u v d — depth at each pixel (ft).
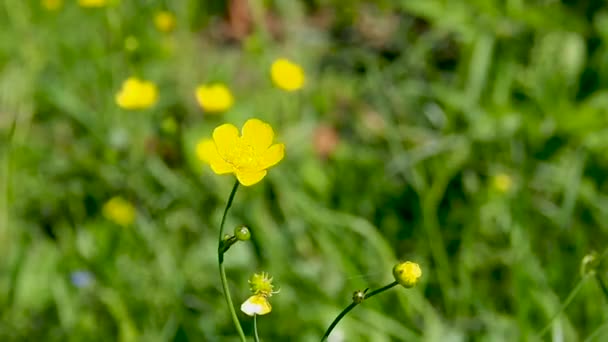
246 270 2.88
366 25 4.22
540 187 3.16
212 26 4.20
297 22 4.25
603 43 3.60
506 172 3.20
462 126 3.43
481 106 3.48
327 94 3.67
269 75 3.66
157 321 2.79
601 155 3.21
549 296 2.76
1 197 3.01
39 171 3.22
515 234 2.89
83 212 3.13
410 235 3.07
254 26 4.17
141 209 3.07
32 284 2.87
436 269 2.92
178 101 3.58
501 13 3.66
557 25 3.63
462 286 2.84
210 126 3.42
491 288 2.92
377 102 3.61
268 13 4.28
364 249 2.96
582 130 3.22
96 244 2.91
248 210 2.98
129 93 3.10
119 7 3.88
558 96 3.47
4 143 3.31
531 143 3.28
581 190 3.07
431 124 3.52
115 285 2.83
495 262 2.94
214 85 3.50
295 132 3.38
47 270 2.89
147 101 3.10
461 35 3.79
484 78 3.47
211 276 2.87
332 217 2.95
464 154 3.21
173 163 3.32
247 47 3.78
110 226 2.92
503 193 2.99
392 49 4.07
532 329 2.76
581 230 2.97
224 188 3.07
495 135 3.27
